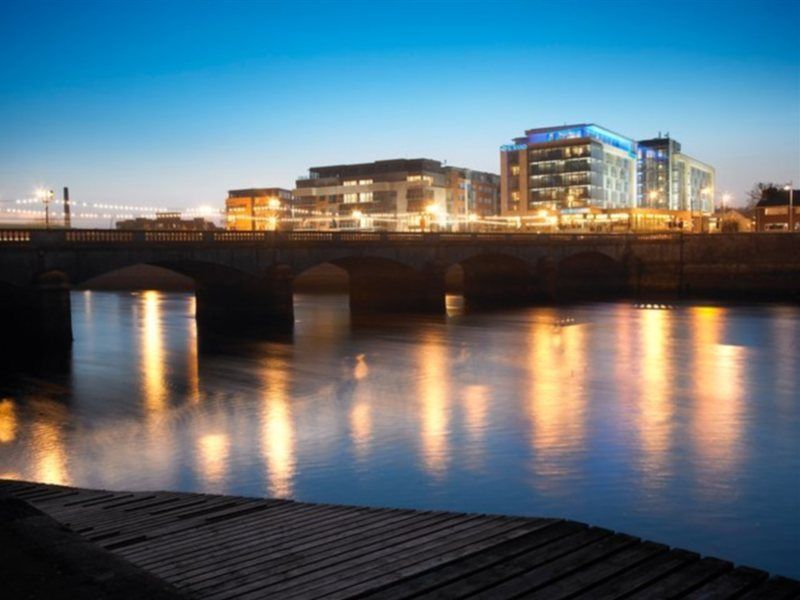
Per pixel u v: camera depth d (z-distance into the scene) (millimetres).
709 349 50750
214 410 32344
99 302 103500
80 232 52219
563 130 179125
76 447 26422
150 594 8898
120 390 37219
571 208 172125
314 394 35812
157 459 24797
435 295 81688
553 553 10766
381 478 22234
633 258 111062
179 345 54750
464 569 10203
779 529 18062
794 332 60438
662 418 29797
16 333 49531
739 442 26031
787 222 146250
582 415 30438
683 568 10273
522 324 68688
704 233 108438
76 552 10297
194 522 13234
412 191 187125
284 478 22406
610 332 61500
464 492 20859
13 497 14617
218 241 61844
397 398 34531
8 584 9195
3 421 30531
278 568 10391
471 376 40594
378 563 10516
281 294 66125
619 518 18828
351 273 86875
